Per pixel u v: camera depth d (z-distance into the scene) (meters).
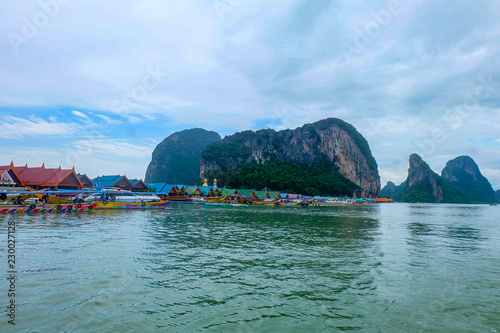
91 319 9.52
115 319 9.59
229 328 9.26
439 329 9.60
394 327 9.65
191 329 9.11
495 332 9.46
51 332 8.64
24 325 8.99
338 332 9.19
